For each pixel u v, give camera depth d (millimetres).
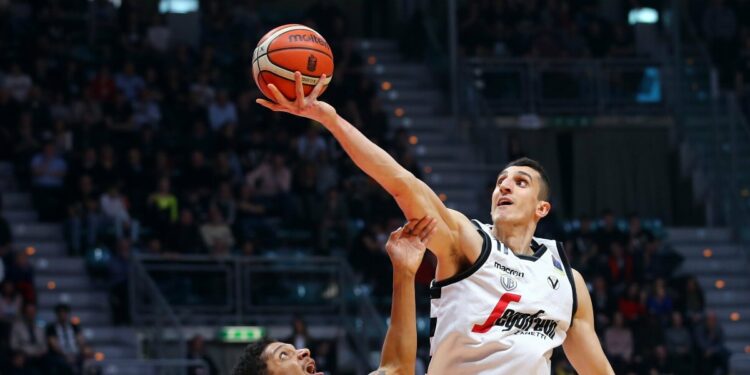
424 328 16984
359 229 19312
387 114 22234
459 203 20906
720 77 23766
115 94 20672
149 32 23094
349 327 17875
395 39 25031
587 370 6207
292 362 5195
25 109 20031
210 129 20656
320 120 5465
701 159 22656
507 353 5711
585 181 22922
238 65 22406
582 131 22938
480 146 22078
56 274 18375
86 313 17953
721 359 18531
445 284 5781
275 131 20938
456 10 23375
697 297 19734
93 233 18484
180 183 19594
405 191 5488
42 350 16344
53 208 19203
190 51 22656
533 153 22781
